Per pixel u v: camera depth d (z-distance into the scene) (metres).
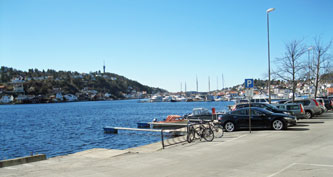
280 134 14.96
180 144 13.78
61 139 27.62
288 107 21.52
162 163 9.28
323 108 27.83
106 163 9.88
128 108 108.88
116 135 28.73
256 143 12.38
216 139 14.47
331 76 33.75
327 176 6.75
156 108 102.44
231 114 17.92
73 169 8.98
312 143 11.73
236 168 7.94
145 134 28.17
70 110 102.38
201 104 126.12
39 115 76.50
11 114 86.44
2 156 19.92
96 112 84.12
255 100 34.41
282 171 7.39
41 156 11.15
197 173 7.57
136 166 8.99
